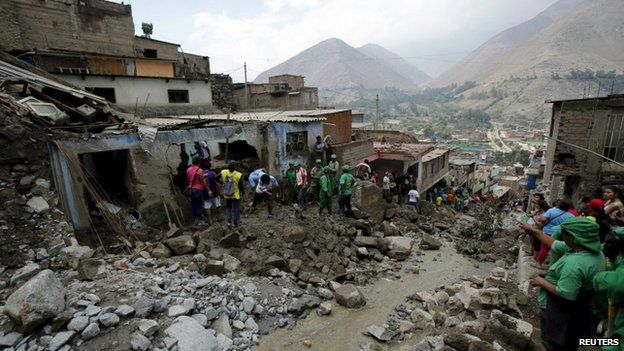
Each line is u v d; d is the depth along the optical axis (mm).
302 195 14023
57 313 5113
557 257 4605
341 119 19594
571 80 184125
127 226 9219
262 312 6996
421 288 9203
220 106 28422
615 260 4371
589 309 3795
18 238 6898
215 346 5461
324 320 7242
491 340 5262
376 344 6355
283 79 40594
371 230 12680
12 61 12031
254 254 8719
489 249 12555
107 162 10992
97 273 6613
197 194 10281
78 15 20125
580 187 12539
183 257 8125
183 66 23609
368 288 9070
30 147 7852
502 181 47719
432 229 14945
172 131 11062
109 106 11672
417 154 21219
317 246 10023
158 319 5621
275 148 14695
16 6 17562
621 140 11875
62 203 8297
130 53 22938
